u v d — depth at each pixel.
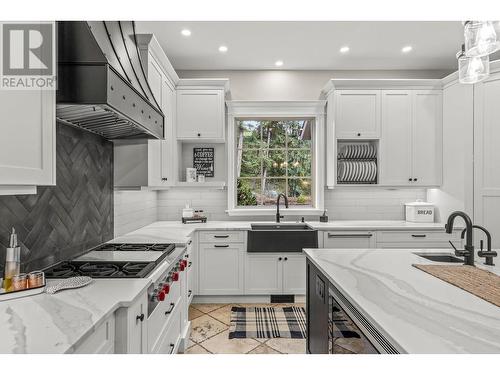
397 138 3.75
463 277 1.49
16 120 1.07
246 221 3.99
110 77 1.38
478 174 3.29
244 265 3.43
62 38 1.35
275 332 2.76
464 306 1.14
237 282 3.43
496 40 1.38
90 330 0.97
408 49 3.50
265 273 3.44
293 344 2.55
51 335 0.92
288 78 4.09
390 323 0.99
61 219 1.89
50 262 1.78
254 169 4.18
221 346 2.51
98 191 2.37
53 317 1.05
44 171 1.21
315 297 1.93
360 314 1.20
